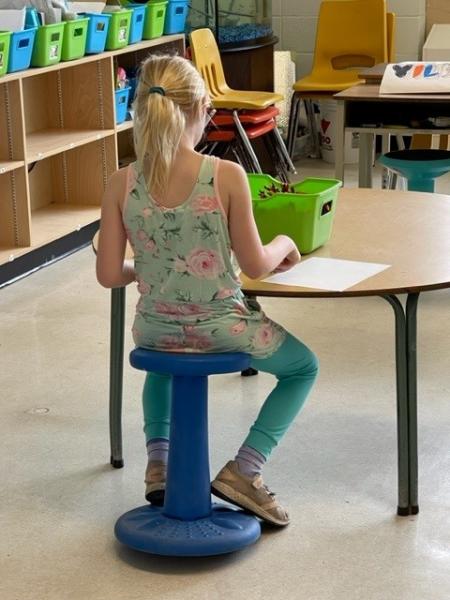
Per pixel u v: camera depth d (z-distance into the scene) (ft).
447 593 7.79
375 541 8.50
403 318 8.44
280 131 23.03
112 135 17.21
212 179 7.58
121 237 7.93
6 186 15.12
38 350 12.78
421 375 11.78
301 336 13.10
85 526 8.86
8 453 10.20
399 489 8.86
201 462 8.30
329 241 9.36
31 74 14.82
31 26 15.23
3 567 8.27
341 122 15.16
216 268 7.68
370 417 10.80
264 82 21.24
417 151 15.48
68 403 11.32
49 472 9.82
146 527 8.29
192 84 7.68
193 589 7.91
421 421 10.65
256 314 8.05
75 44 15.93
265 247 7.96
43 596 7.86
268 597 7.79
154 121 7.54
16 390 11.66
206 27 20.16
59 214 17.01
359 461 9.87
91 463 9.99
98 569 8.21
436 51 21.57
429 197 10.82
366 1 21.49
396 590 7.84
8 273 15.15
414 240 9.31
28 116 16.97
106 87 17.06
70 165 17.52
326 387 11.55
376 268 8.54
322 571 8.10
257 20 20.95
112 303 9.53
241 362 7.80
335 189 9.09
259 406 11.13
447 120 14.99
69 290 14.93
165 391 8.89
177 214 7.59
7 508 9.18
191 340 7.83
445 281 8.18
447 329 13.25
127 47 17.39
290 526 8.73
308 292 8.02
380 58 21.66
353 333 13.17
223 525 8.30
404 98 14.60
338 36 21.79
